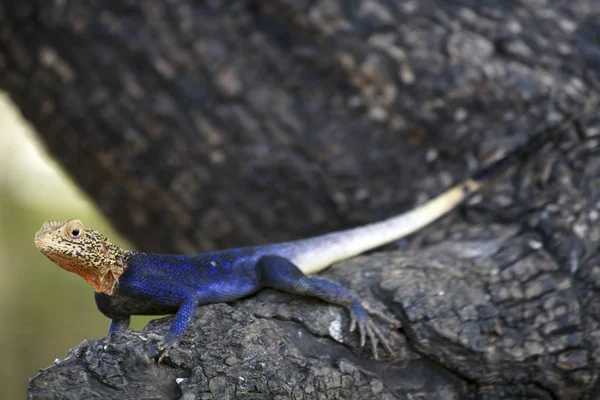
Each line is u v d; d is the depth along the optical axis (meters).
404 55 8.32
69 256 5.73
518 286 6.45
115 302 6.20
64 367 5.03
